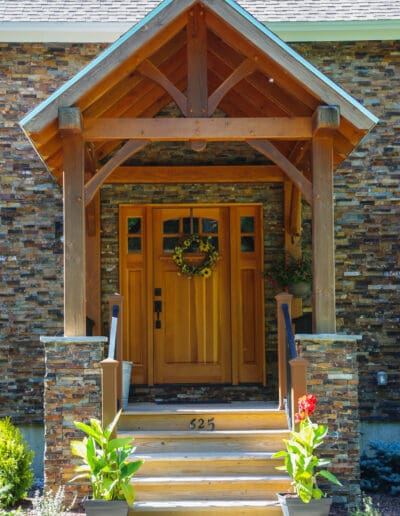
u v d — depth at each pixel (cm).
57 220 878
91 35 883
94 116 684
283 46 638
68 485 630
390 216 888
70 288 649
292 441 580
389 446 750
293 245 878
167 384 894
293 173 666
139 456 636
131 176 872
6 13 892
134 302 902
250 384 892
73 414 636
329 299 658
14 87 884
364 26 877
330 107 641
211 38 719
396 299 880
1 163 880
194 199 898
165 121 658
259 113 802
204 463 637
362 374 871
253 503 602
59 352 640
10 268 873
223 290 909
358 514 583
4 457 666
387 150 891
